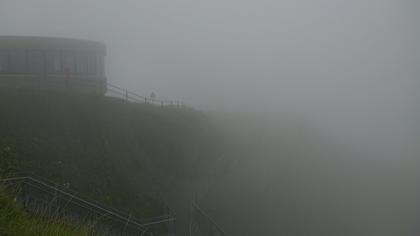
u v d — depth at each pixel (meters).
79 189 16.61
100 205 16.17
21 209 8.59
